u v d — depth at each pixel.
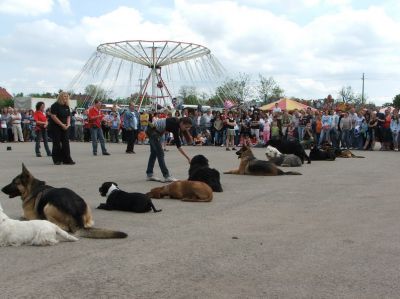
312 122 23.56
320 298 4.14
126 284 4.43
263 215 7.62
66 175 12.30
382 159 17.44
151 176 11.49
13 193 6.59
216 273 4.77
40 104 17.70
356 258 5.31
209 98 44.69
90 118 18.33
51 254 5.35
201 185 8.88
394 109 22.17
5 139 27.83
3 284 4.40
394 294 4.25
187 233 6.41
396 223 7.08
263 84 62.47
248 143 24.56
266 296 4.17
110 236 6.03
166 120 10.99
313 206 8.41
